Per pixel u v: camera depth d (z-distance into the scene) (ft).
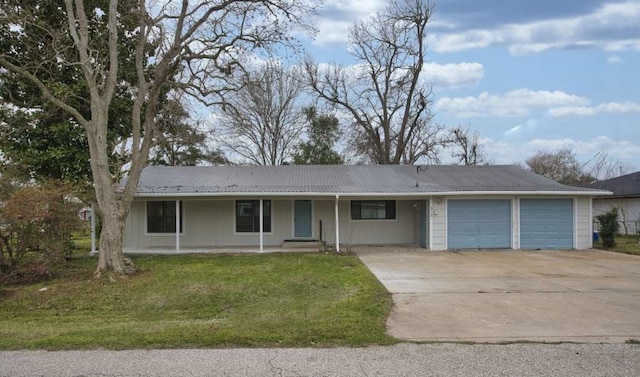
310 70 126.21
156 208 65.67
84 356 18.43
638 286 34.53
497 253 56.80
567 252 57.62
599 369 16.76
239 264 48.32
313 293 33.96
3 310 31.78
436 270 43.04
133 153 43.86
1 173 47.73
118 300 33.71
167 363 17.52
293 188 61.21
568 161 150.51
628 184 89.56
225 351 18.98
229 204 66.39
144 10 45.57
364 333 21.40
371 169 74.08
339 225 67.00
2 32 54.34
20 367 17.15
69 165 56.65
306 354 18.56
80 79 56.03
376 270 43.21
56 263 46.32
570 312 26.25
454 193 59.47
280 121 123.54
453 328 22.84
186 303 32.45
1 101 56.08
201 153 120.98
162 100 63.46
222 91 53.57
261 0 48.88
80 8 41.19
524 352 18.80
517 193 60.03
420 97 120.26
